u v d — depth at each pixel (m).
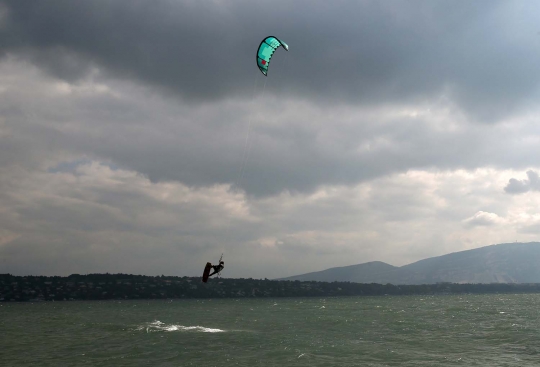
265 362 37.00
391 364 35.94
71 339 55.12
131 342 50.66
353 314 99.38
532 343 45.81
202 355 40.56
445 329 61.09
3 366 36.94
